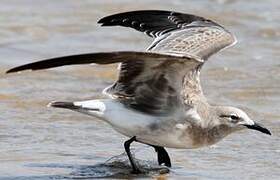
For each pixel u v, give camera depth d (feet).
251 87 60.49
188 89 43.34
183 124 43.27
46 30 73.15
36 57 66.64
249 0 83.46
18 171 44.45
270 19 77.56
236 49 69.26
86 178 43.98
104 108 42.93
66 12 78.69
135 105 43.27
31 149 47.83
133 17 48.75
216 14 78.95
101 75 62.69
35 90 58.59
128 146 44.57
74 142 49.29
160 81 42.60
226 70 64.23
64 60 38.01
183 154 48.26
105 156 47.24
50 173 44.37
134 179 44.29
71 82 60.80
